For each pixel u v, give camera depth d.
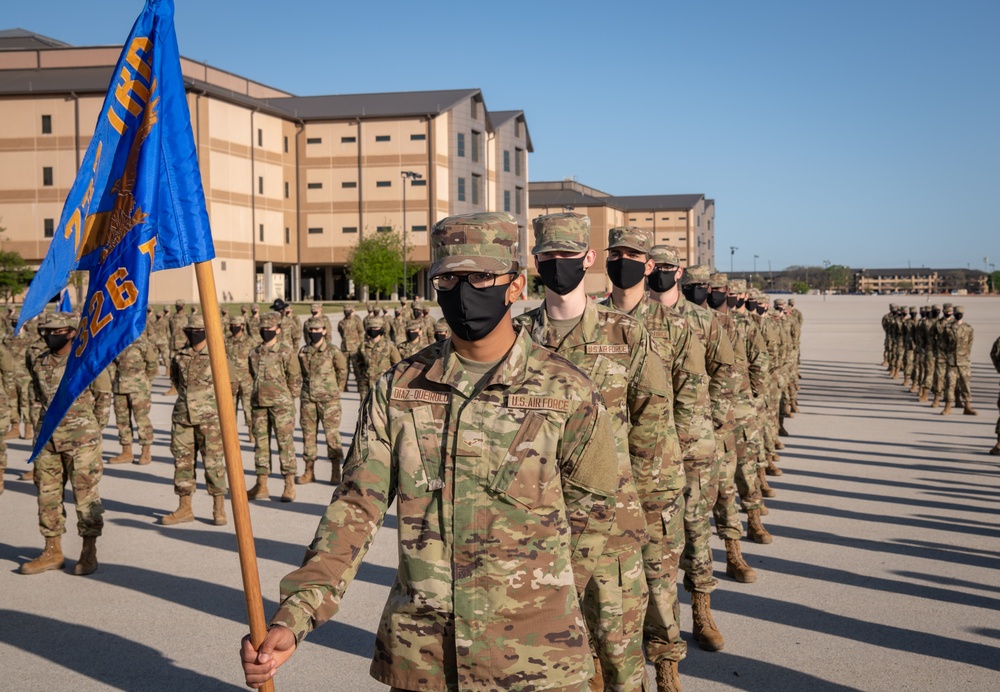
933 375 18.12
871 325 50.84
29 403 13.34
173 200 3.33
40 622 6.25
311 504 9.95
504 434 2.61
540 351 2.74
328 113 78.69
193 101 65.94
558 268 3.90
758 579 7.04
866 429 15.23
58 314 8.05
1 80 66.88
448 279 2.62
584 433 2.66
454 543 2.58
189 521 9.17
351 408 18.05
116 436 15.05
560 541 2.64
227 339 13.44
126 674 5.36
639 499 3.79
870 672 5.24
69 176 64.94
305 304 71.06
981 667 5.31
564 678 2.57
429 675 2.58
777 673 5.23
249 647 2.24
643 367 3.97
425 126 77.75
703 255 153.75
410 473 2.63
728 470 6.75
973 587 6.84
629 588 3.48
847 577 7.09
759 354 9.45
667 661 4.41
